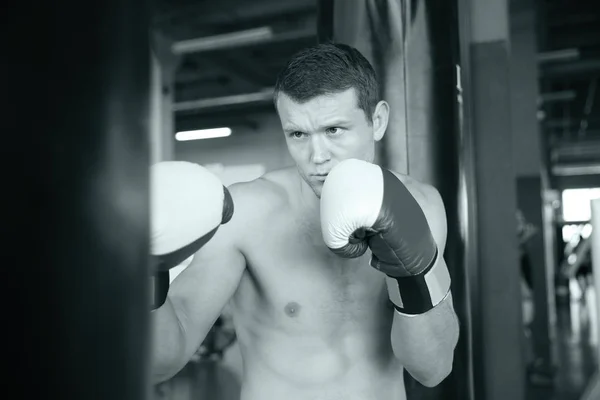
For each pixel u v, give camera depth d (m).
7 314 0.26
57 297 0.26
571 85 10.55
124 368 0.28
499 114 2.91
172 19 6.79
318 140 0.84
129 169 0.28
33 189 0.26
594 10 7.27
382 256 0.80
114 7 0.27
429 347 0.86
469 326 1.48
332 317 0.96
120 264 0.28
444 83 1.46
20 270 0.26
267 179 1.06
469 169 1.84
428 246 0.80
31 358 0.26
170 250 0.68
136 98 0.28
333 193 0.78
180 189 0.71
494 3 2.91
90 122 0.27
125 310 0.28
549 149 9.19
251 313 1.00
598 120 13.09
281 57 8.35
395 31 1.45
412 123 1.46
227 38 6.66
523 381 2.99
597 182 16.62
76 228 0.26
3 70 0.26
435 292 0.83
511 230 2.94
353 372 0.95
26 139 0.26
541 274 4.67
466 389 1.44
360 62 0.87
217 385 4.08
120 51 0.28
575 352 5.22
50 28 0.26
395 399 0.98
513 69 5.26
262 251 0.97
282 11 6.65
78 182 0.26
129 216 0.28
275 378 0.96
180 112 10.34
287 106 0.84
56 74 0.26
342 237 0.77
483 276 3.00
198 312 0.92
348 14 1.46
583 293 9.54
